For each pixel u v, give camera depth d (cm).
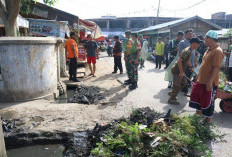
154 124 334
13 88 483
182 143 292
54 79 577
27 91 496
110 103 492
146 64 1350
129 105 478
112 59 1598
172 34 1683
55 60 582
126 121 356
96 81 750
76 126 356
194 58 623
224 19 3183
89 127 352
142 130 315
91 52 821
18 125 359
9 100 488
